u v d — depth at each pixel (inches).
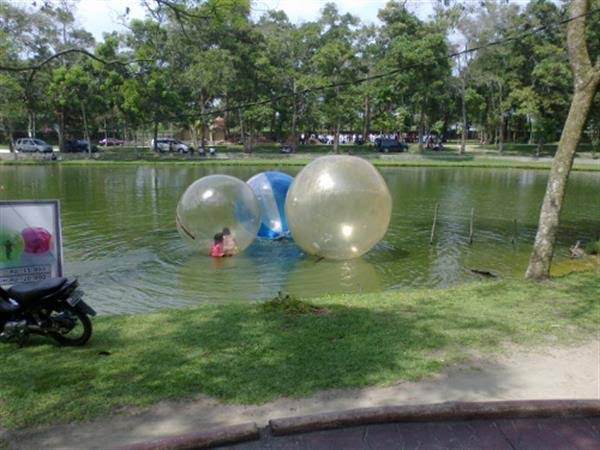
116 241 581.0
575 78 374.6
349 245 466.9
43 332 245.3
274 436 163.8
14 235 300.8
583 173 1480.1
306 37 1962.4
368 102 2322.8
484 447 159.5
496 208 852.0
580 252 523.8
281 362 220.8
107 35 1368.1
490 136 2790.4
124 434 167.3
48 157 1802.4
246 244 520.1
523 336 256.4
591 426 171.2
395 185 1168.8
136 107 1668.3
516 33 1710.1
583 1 370.0
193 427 171.2
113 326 273.6
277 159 1795.0
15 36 1235.9
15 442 163.0
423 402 188.4
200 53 1701.5
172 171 1443.2
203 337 251.9
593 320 281.9
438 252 548.7
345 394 193.8
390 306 309.4
